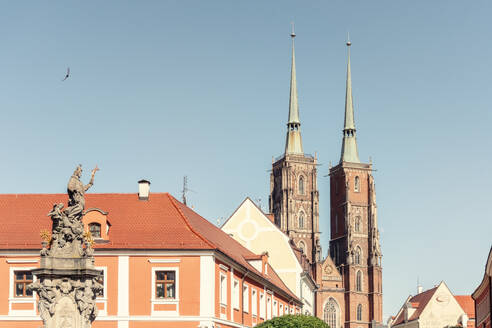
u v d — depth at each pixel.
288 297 102.56
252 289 80.06
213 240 71.06
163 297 63.91
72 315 40.53
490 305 84.25
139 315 63.25
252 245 117.81
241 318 74.69
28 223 66.62
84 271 40.69
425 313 168.12
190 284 63.66
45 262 40.44
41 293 40.50
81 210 41.47
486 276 86.56
